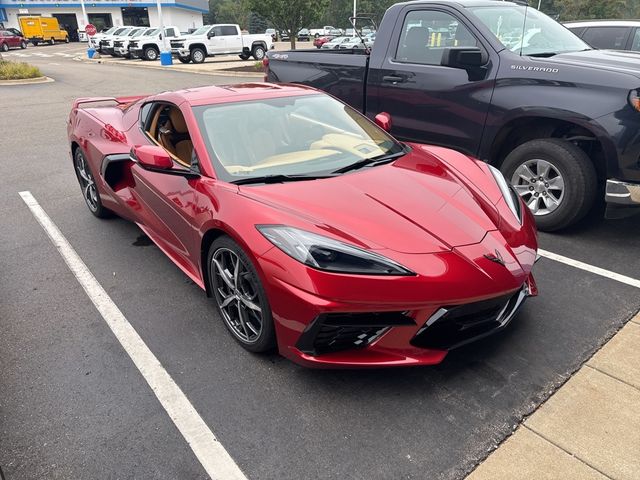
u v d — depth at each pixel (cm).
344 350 243
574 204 407
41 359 282
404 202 273
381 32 516
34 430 231
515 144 470
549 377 256
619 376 256
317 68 573
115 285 363
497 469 206
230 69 2089
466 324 247
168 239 352
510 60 425
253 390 254
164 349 288
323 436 224
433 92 472
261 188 279
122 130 427
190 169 315
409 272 229
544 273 363
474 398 244
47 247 430
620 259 384
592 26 755
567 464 207
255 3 1903
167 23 5538
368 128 368
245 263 257
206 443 222
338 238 239
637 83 363
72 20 5566
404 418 233
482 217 276
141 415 239
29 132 910
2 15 5372
